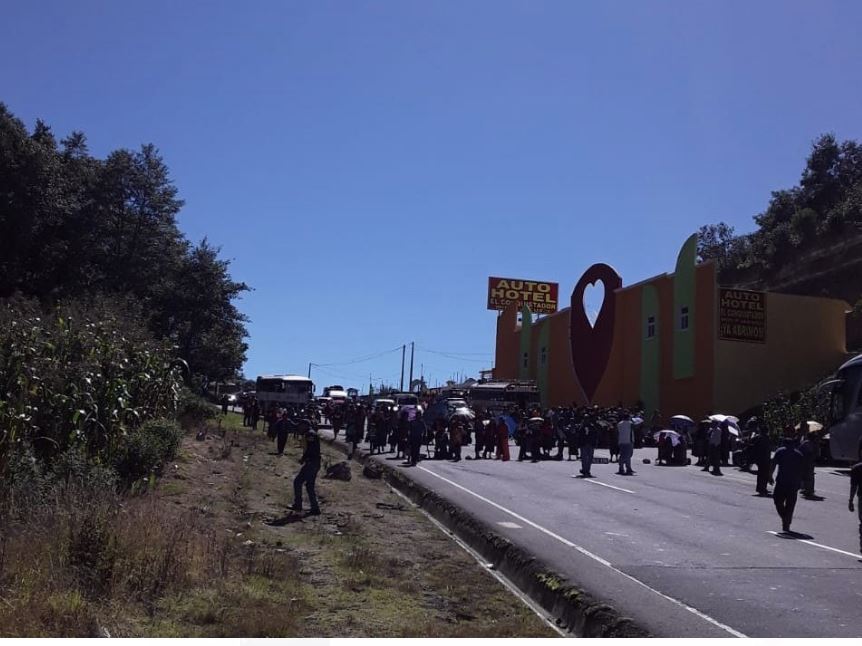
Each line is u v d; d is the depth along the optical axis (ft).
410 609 26.96
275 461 75.82
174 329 166.50
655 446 116.57
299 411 126.72
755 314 127.03
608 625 24.70
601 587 29.01
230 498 47.44
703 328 127.44
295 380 171.73
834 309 131.13
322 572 31.48
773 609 26.22
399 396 171.63
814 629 23.81
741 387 124.26
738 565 33.60
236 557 30.58
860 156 206.18
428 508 53.36
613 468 80.74
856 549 37.83
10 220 134.51
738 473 76.13
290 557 33.04
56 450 41.01
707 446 79.36
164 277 161.58
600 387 157.28
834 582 30.58
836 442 77.30
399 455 90.63
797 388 121.90
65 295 139.33
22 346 41.32
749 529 43.32
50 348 45.09
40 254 144.77
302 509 48.26
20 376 38.86
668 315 137.80
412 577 32.37
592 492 59.21
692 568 32.83
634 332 148.97
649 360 142.51
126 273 151.43
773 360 126.52
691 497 57.06
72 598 21.84
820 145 210.79
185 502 43.09
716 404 123.03
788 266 186.91
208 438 80.18
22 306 51.44
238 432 103.24
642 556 35.22
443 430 92.07
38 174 137.59
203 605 24.06
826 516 48.75
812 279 172.55
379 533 42.34
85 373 43.88
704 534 41.37
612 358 155.74
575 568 32.27
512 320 218.79
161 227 157.48
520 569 33.42
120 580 24.13
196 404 95.35
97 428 44.83
